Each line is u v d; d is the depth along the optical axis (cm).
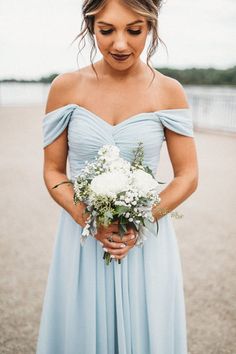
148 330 191
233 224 520
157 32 156
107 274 183
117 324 186
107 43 150
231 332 292
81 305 188
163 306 189
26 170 863
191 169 176
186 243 455
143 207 151
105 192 141
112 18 144
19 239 470
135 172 150
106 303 187
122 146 166
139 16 145
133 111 167
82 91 170
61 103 173
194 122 1499
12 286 358
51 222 534
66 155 185
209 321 305
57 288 196
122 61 155
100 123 165
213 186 727
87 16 153
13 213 571
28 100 3009
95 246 181
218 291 347
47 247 447
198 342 281
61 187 177
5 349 271
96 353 193
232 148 1121
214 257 416
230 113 1401
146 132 165
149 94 168
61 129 174
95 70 170
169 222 190
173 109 171
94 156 169
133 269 182
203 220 536
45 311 198
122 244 159
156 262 184
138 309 188
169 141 177
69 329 189
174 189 171
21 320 306
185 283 362
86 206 167
